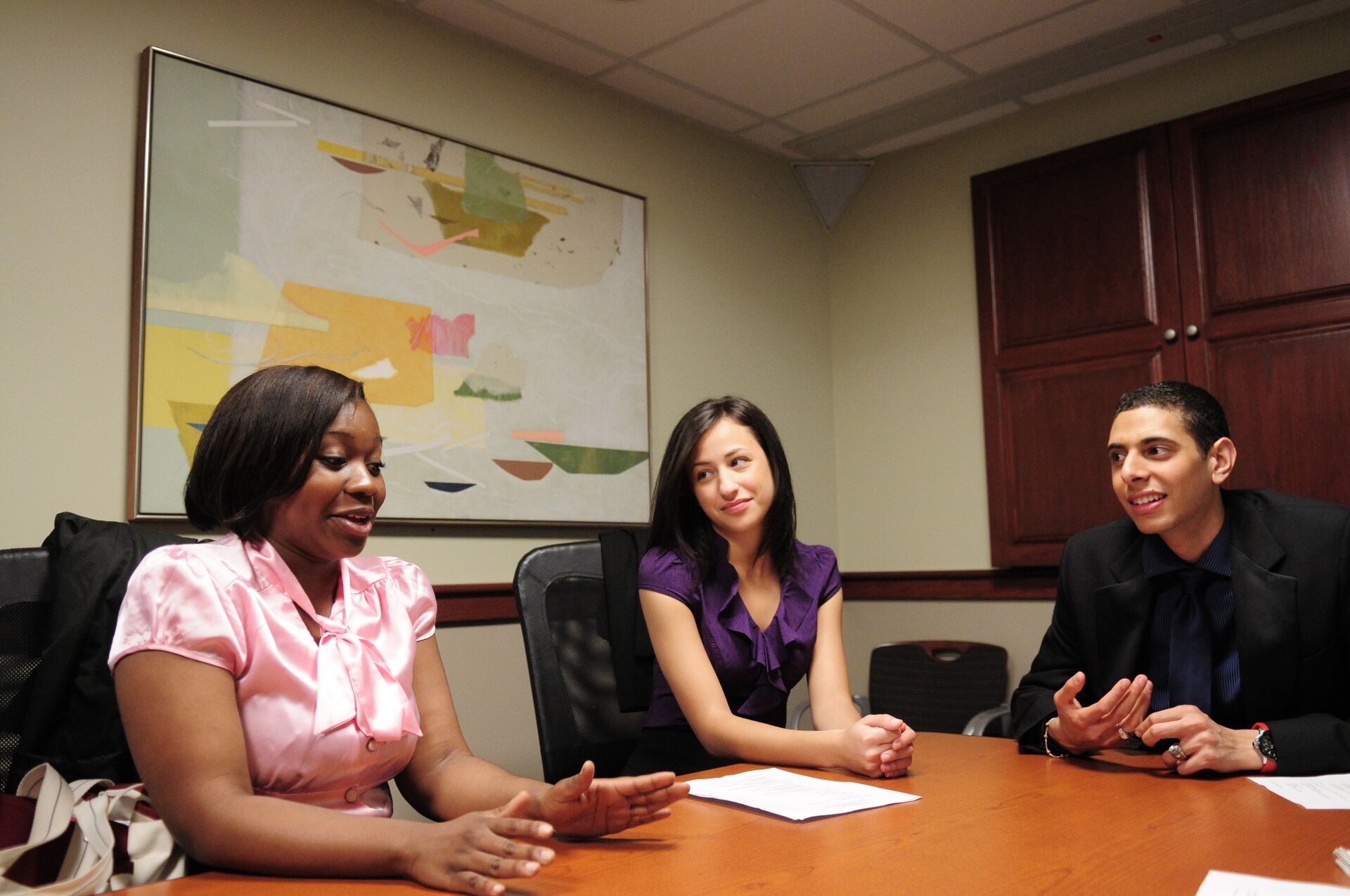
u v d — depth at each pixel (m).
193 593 1.05
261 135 2.66
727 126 3.93
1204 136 3.37
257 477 1.12
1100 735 1.50
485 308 3.12
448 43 3.14
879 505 4.18
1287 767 1.39
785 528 1.83
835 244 4.41
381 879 0.93
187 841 0.98
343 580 1.23
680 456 1.79
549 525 3.19
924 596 3.96
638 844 1.05
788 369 4.17
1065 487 3.62
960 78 3.56
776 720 1.86
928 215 4.12
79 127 2.38
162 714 1.00
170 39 2.54
